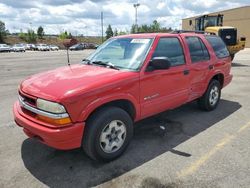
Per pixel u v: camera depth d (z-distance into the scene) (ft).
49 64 64.64
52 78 13.01
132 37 16.12
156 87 14.66
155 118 18.81
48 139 11.22
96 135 11.92
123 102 13.60
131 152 13.79
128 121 13.20
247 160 12.82
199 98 19.77
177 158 13.12
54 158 13.26
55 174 11.87
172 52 16.06
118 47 15.83
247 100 23.67
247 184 10.92
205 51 19.07
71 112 11.14
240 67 48.98
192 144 14.66
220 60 20.38
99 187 10.91
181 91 16.65
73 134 11.27
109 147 12.67
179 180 11.27
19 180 11.43
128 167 12.35
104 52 16.30
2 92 28.68
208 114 19.71
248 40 149.38
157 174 11.73
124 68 14.08
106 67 14.49
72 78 12.70
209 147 14.26
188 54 17.19
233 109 20.93
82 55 107.86
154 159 13.05
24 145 14.73
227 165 12.37
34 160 13.08
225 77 21.48
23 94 12.52
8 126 17.70
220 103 22.71
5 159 13.19
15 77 40.78
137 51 14.74
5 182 11.29
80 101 11.28
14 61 75.00
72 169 12.26
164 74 15.02
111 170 12.13
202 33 20.04
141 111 14.14
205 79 18.90
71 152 13.82
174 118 18.84
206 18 63.57
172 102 16.10
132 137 15.06
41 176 11.73
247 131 16.43
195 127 17.15
